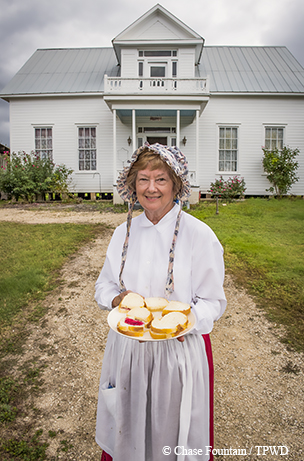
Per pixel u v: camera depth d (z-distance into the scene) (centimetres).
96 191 1504
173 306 130
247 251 619
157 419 135
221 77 1530
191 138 1487
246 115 1470
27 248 661
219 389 279
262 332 365
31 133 1509
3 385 282
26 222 934
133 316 124
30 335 363
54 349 339
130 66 1423
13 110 1508
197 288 143
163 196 139
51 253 625
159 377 134
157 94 1227
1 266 555
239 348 338
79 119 1488
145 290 145
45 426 240
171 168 136
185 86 1249
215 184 1427
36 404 262
